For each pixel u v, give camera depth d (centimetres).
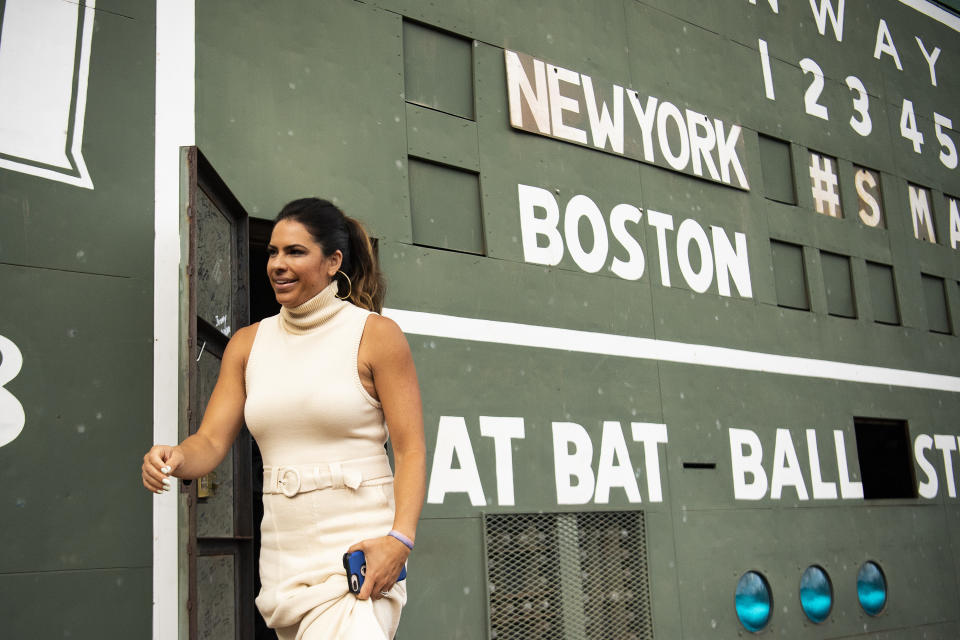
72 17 384
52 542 337
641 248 570
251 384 228
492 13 532
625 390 536
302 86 446
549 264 521
